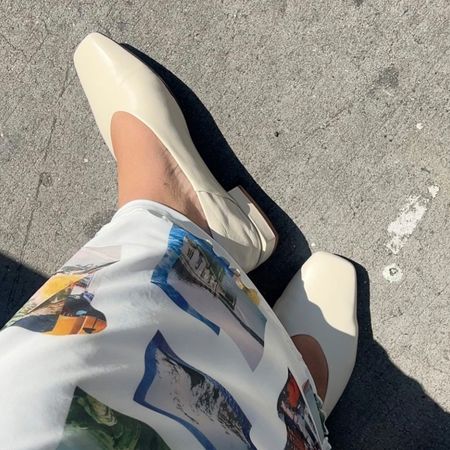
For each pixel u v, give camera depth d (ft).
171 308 2.57
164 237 2.97
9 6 4.16
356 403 3.88
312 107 3.77
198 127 4.02
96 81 3.98
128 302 2.45
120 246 2.91
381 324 3.79
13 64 4.23
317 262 3.80
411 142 3.63
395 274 3.74
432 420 3.73
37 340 2.14
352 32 3.65
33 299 2.59
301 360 3.42
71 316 2.26
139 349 2.27
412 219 3.67
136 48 4.03
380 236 3.74
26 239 4.40
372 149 3.70
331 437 3.96
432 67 3.54
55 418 1.83
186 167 3.73
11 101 4.28
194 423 2.26
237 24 3.83
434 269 3.65
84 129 4.19
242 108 3.91
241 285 3.27
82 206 4.26
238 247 3.71
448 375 3.67
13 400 1.86
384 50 3.61
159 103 3.83
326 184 3.81
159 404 2.16
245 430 2.54
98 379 2.03
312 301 3.80
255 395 2.75
